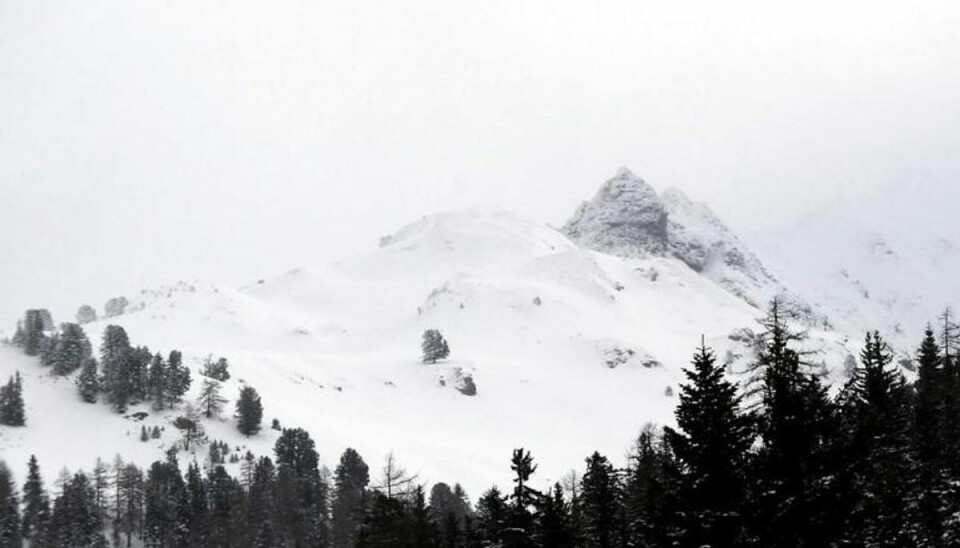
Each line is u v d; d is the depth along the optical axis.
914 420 43.66
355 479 130.00
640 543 33.88
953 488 38.12
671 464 28.88
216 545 119.25
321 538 116.06
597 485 54.97
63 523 115.88
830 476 26.89
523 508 40.41
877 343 45.91
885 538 30.69
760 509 26.69
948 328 62.97
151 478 127.06
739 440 27.75
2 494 117.00
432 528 53.34
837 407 28.97
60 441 147.00
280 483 126.38
